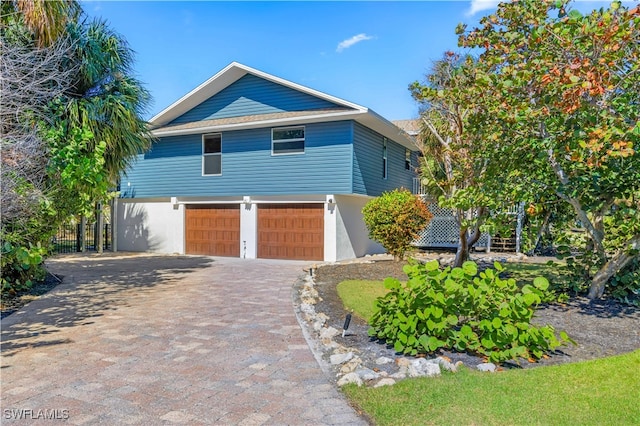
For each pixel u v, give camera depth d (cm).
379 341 544
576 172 700
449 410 347
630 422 327
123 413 357
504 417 334
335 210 1498
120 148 1112
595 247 761
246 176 1608
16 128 694
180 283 1007
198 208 1745
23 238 774
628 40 599
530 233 846
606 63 605
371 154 1636
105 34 1057
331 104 1507
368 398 373
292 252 1557
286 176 1541
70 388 408
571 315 651
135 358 491
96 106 1013
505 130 765
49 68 761
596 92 571
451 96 870
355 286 924
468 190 848
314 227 1524
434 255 1647
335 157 1469
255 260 1538
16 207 648
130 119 1081
